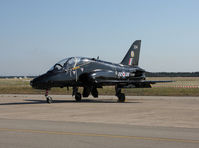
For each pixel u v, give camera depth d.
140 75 28.95
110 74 25.38
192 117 12.97
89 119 12.20
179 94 35.66
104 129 9.41
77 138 7.82
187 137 8.06
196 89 47.47
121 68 27.05
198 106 18.95
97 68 24.89
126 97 30.47
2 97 31.45
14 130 9.09
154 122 11.30
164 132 8.89
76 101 24.81
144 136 8.16
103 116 13.34
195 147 6.84
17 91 45.88
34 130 9.11
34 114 14.19
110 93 39.69
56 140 7.54
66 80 22.48
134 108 17.62
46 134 8.39
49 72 21.98
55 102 23.44
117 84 24.41
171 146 6.92
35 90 47.28
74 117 12.93
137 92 40.28
